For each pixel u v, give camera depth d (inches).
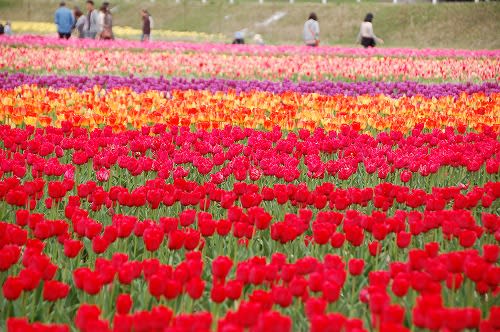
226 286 230.5
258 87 1053.2
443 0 3358.8
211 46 1852.9
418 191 371.2
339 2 3580.2
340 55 1750.7
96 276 234.1
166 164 462.6
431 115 725.9
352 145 554.6
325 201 354.9
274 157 483.2
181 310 249.6
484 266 245.8
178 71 1299.2
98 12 2134.6
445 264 258.7
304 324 247.4
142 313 199.8
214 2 3718.0
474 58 1696.6
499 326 210.4
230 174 473.7
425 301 208.1
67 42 1747.0
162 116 643.5
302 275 257.4
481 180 522.0
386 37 2987.2
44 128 603.2
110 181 458.9
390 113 751.1
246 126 628.4
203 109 684.7
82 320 201.5
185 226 321.1
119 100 756.6
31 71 1244.5
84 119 597.6
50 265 249.8
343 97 840.9
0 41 1691.7
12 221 364.2
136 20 3646.7
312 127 627.8
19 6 3836.1
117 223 304.8
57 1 3873.0
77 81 1045.2
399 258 324.8
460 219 323.3
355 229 290.8
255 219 312.8
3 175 465.4
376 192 386.9
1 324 251.1
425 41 2878.9
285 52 1739.7
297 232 298.7
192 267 246.4
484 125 625.0
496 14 2891.2
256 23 3408.0
